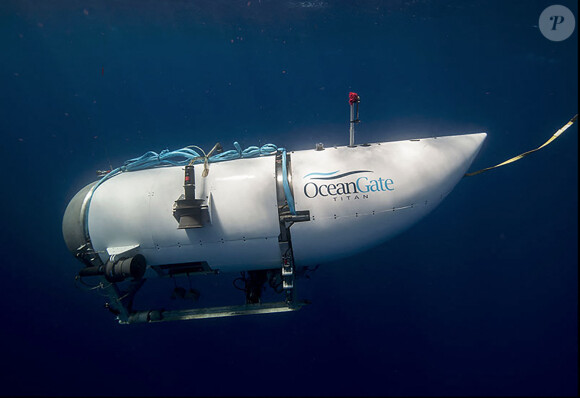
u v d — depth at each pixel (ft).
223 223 6.55
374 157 7.02
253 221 6.54
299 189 6.57
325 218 6.58
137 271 6.68
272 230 6.59
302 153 7.43
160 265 7.79
